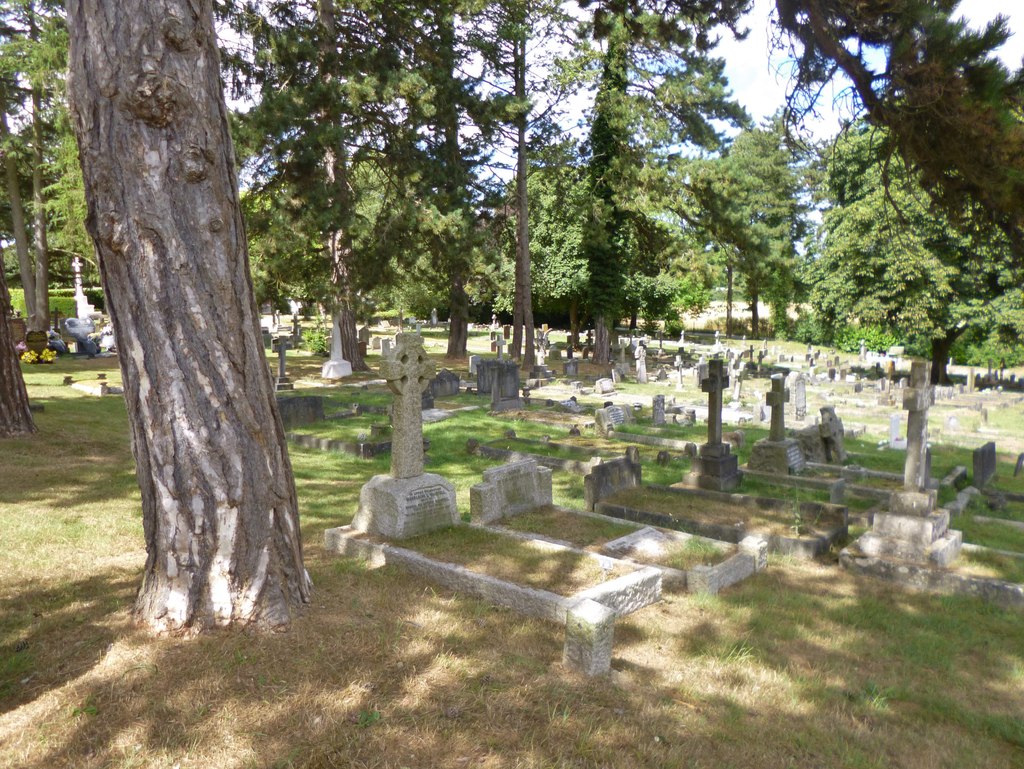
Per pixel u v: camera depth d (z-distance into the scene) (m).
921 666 5.82
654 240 35.62
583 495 10.85
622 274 36.00
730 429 17.75
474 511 8.39
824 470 13.16
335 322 25.72
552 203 35.81
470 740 4.05
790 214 51.94
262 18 22.27
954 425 19.58
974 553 8.37
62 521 7.61
